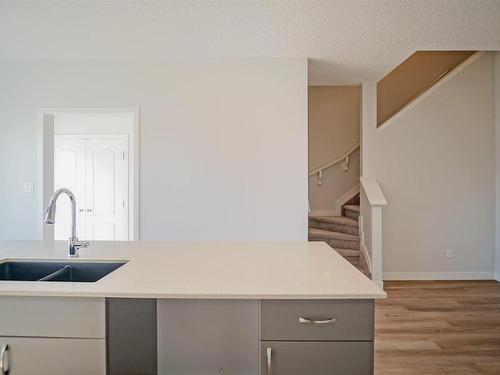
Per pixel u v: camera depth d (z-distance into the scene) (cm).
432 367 248
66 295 129
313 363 131
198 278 147
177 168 386
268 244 228
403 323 324
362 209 466
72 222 191
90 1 274
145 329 165
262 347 132
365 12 287
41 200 392
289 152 383
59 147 564
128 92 386
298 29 315
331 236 498
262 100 383
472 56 473
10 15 294
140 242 234
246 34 325
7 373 133
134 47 355
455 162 472
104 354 131
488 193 473
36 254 193
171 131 386
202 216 385
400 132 473
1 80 390
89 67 387
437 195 473
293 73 381
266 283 140
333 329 131
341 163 595
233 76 383
